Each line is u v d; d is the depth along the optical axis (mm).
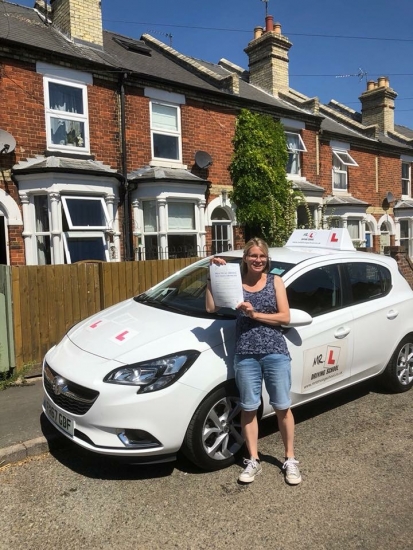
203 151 11070
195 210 10594
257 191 11562
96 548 2553
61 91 9070
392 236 17281
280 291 3107
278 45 15023
